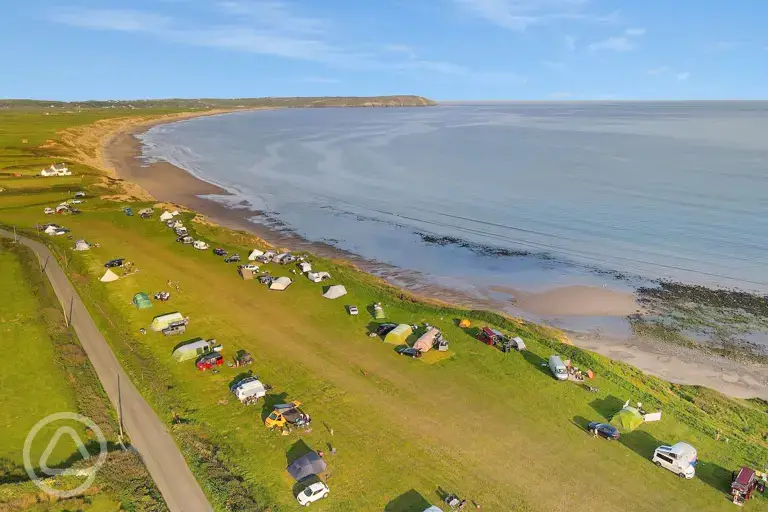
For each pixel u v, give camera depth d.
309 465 35.81
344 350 54.06
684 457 38.41
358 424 42.22
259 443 39.22
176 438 38.06
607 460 39.56
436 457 38.78
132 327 56.00
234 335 56.00
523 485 36.44
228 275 72.50
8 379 43.81
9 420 38.62
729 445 42.69
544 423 43.53
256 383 45.22
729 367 56.72
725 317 66.75
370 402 45.25
